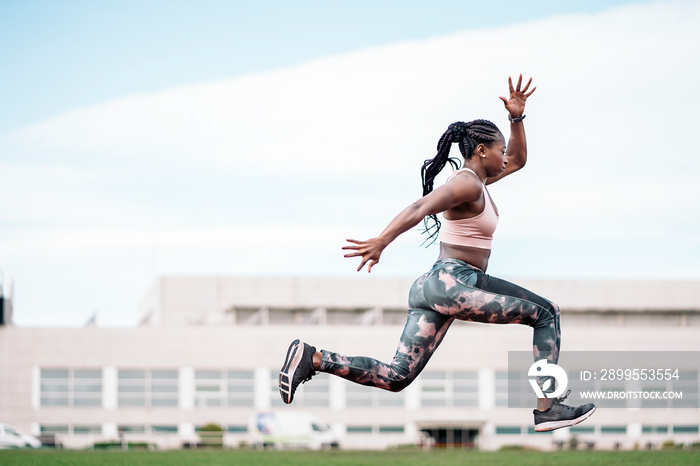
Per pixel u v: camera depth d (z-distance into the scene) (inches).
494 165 233.3
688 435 2452.0
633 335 2539.4
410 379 230.1
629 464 655.8
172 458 763.4
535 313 226.1
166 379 2532.0
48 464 637.9
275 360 2549.2
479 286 226.4
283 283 2965.1
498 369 2536.9
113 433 2495.1
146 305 3550.7
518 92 261.7
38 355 2507.4
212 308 3021.7
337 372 225.5
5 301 2824.8
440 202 212.5
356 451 1128.2
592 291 2920.8
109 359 2522.1
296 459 773.3
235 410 2522.1
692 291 2923.2
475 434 2532.0
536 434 2498.8
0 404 2480.3
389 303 2933.1
